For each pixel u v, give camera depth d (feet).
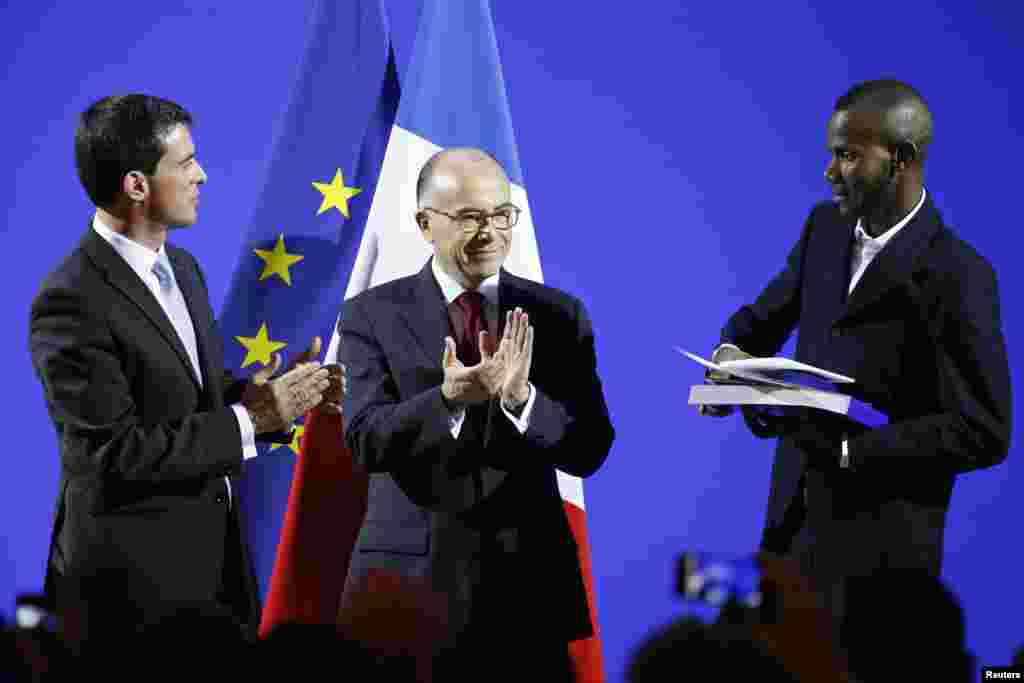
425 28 42.55
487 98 42.06
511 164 41.65
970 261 33.86
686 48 51.47
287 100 46.32
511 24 51.62
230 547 34.47
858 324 34.60
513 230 40.96
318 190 44.34
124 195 32.91
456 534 32.65
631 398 51.42
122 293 32.42
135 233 33.42
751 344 37.81
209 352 34.19
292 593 38.70
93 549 32.01
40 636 18.31
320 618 38.60
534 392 32.27
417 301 34.09
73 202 50.11
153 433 31.65
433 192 33.50
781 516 35.53
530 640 32.71
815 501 34.78
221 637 16.71
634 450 51.42
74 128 50.14
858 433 33.65
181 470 31.71
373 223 40.73
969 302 33.30
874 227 35.04
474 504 32.68
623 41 51.57
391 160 41.14
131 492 32.32
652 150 51.52
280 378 33.19
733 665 15.23
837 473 34.50
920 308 33.81
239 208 51.31
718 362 36.22
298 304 43.62
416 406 31.40
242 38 51.21
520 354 31.65
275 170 44.57
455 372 30.83
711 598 19.98
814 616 18.34
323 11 45.44
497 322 33.99
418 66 42.14
